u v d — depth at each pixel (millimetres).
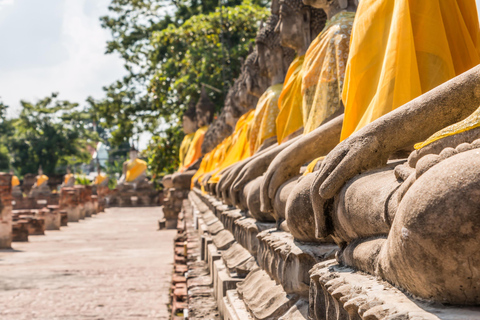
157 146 29188
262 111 7469
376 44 3225
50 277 11219
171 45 24641
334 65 4332
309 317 2576
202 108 20734
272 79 7836
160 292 9508
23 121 56281
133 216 32906
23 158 56062
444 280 1517
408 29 2922
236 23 22453
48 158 56562
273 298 3348
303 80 4664
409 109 2254
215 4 27219
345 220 2326
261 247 4113
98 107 29938
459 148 1568
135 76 29781
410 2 2998
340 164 2379
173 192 22109
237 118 12164
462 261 1458
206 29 22797
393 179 2055
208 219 8992
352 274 2184
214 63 22328
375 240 2094
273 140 7109
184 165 22516
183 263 9531
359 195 2191
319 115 4336
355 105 3236
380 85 2934
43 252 15742
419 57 2947
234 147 9594
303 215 2918
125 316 7848
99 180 44594
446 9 3064
